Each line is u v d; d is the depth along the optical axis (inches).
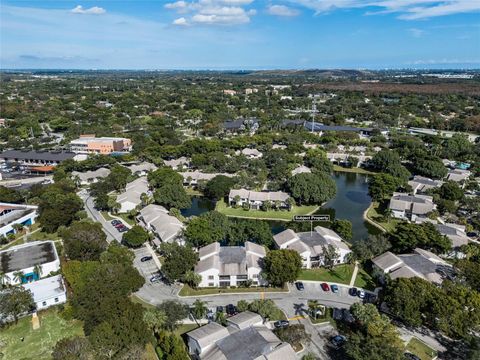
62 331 2930.6
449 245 4050.2
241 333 2615.7
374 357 2297.0
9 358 2642.7
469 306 2827.3
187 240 4111.7
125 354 2374.5
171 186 5541.3
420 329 2952.8
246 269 3563.0
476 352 2409.0
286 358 2401.6
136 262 4001.0
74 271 3368.6
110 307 2770.7
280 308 3228.3
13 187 6259.8
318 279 3705.7
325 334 2891.2
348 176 7721.5
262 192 5856.3
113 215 5359.3
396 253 4126.5
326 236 4190.5
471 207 5438.0
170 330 2910.9
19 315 3102.9
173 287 3558.1
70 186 6043.3
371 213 5575.8
